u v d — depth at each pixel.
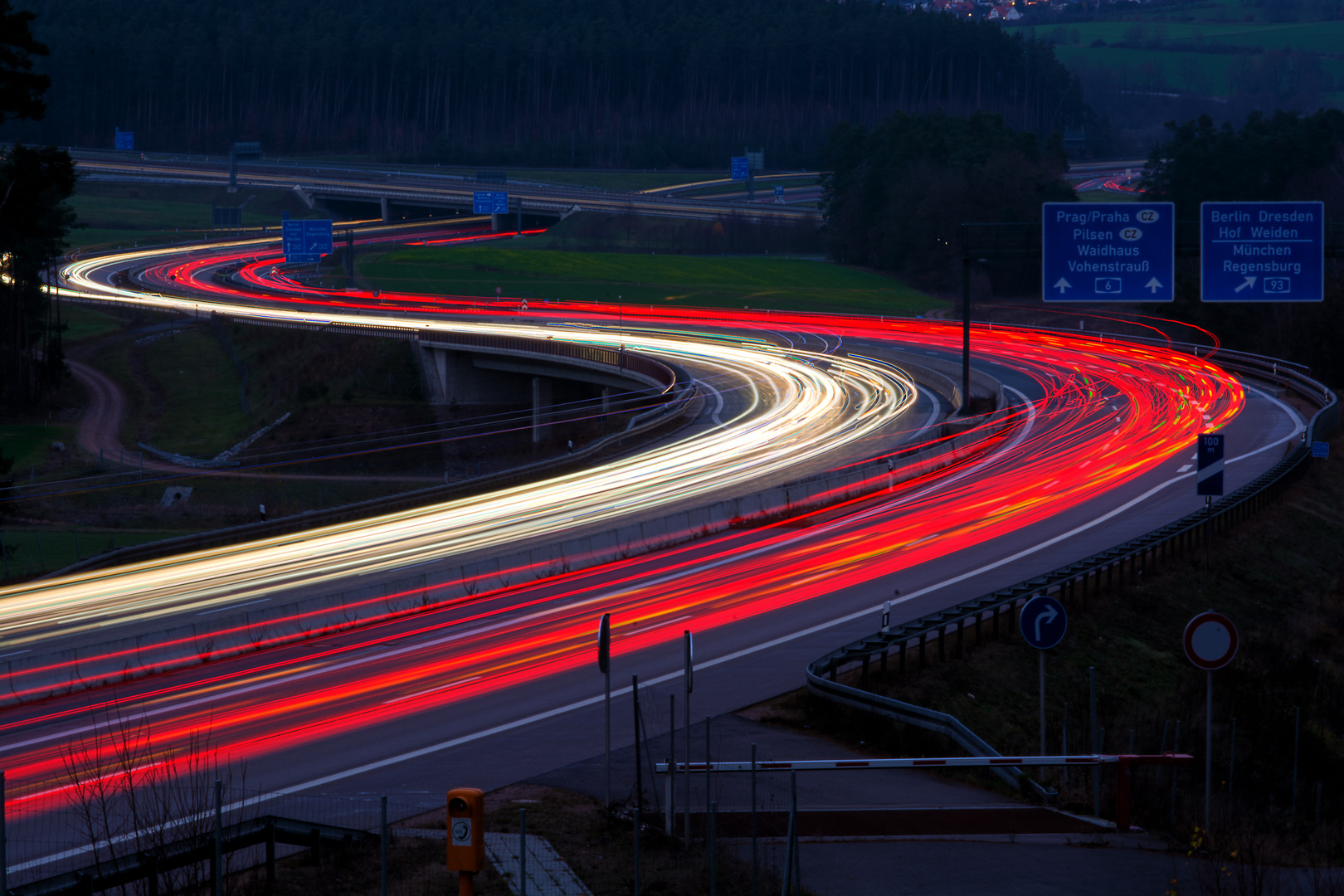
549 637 39.81
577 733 29.30
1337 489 67.56
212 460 117.12
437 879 19.03
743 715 30.83
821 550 52.66
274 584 53.47
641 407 111.44
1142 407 88.25
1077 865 20.38
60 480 107.06
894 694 33.31
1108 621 42.78
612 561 52.44
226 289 186.62
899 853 20.84
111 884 17.30
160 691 34.88
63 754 28.62
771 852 20.83
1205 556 51.81
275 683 35.31
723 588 46.31
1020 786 25.31
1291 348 111.94
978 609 38.03
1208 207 60.69
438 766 26.83
